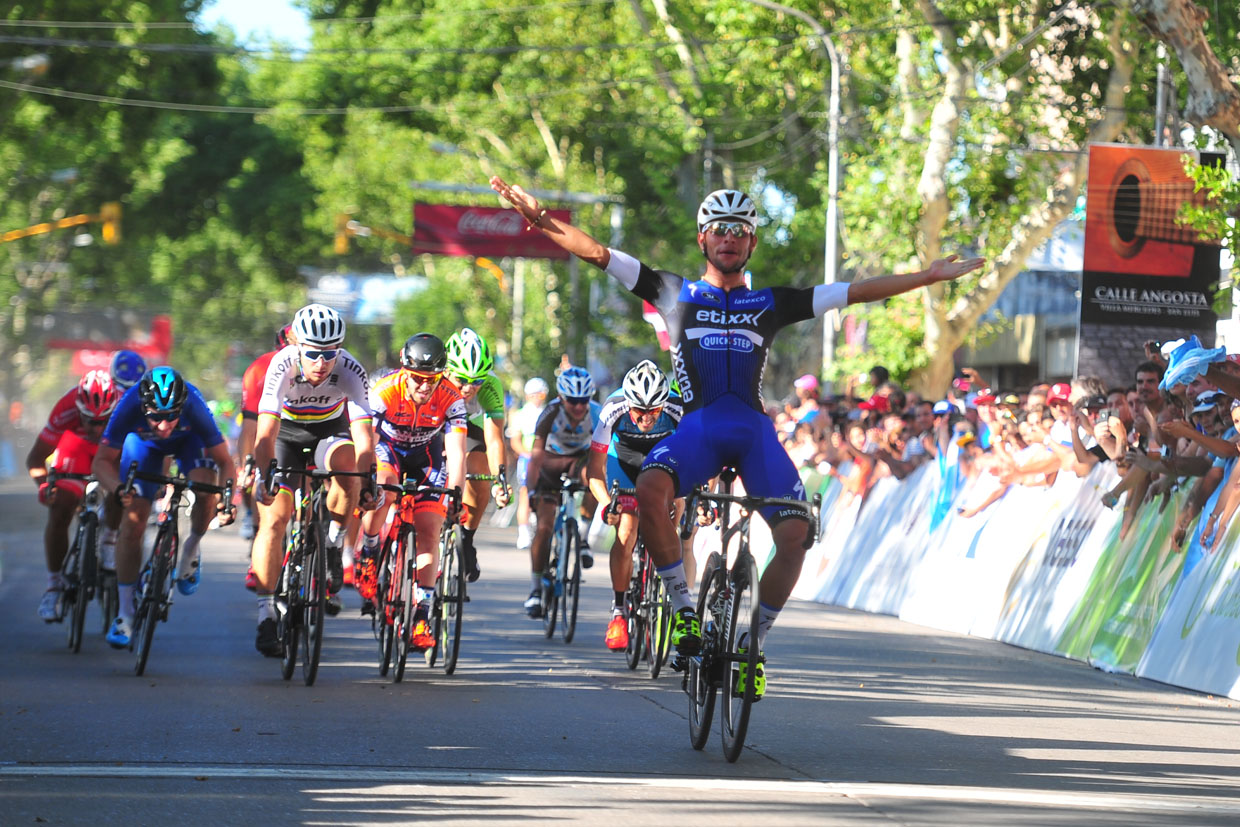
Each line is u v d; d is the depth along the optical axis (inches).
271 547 1037.2
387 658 1038.4
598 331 4247.0
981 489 1539.1
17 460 6043.3
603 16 4414.4
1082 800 663.8
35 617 1419.8
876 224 2623.0
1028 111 2620.6
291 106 5378.9
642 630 1107.9
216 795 635.5
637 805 629.0
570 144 4618.6
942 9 2539.4
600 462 1154.0
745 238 766.5
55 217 6240.2
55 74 4682.6
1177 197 1764.3
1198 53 1364.4
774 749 783.7
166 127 6043.3
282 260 6835.6
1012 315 3690.9
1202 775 748.6
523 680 1046.4
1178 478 1187.3
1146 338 1770.4
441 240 4352.9
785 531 740.7
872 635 1429.6
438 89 4889.3
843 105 2992.1
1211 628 1093.8
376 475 1107.3
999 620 1427.2
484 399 1214.9
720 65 3452.3
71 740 762.2
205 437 1100.5
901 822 604.1
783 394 4077.3
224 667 1074.1
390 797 637.9
